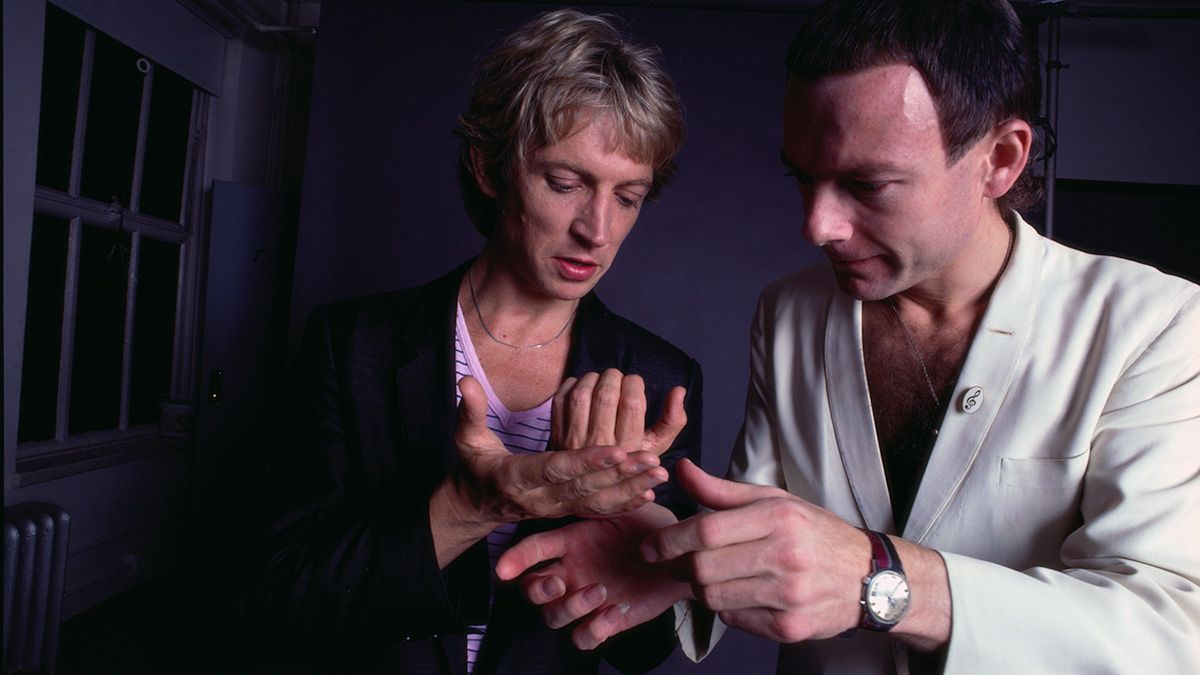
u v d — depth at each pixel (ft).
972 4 2.44
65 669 8.89
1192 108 12.03
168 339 13.42
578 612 2.59
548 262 3.21
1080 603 2.28
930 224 2.44
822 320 3.14
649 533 2.67
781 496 2.35
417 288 3.55
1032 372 2.71
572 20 3.15
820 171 2.46
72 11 10.09
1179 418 2.46
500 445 2.57
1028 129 2.51
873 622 2.23
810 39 2.43
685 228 10.12
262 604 2.91
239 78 13.83
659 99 3.12
